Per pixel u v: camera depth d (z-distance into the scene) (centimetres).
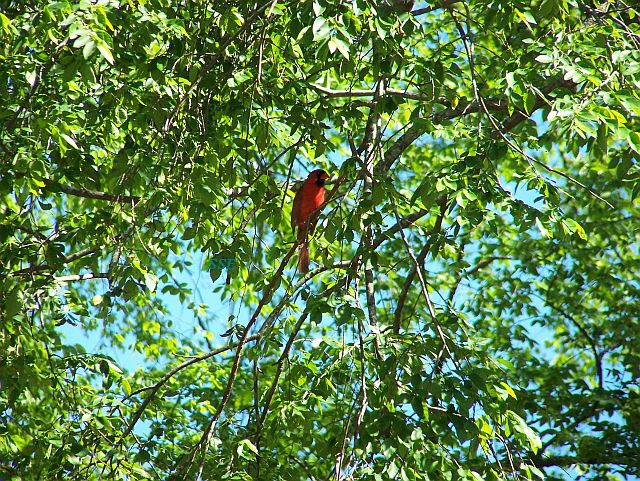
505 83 981
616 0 1113
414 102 1575
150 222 1080
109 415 1221
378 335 945
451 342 938
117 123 1114
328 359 1192
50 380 1238
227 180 1070
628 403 1814
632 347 2023
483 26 1041
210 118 1102
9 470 1237
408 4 1114
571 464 1728
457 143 1948
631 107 855
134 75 1048
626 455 1748
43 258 1212
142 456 1141
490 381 954
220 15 1062
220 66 1088
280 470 1221
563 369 1948
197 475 1023
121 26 1018
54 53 930
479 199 946
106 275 1076
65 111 1052
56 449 1211
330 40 825
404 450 859
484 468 947
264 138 1044
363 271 985
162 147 1034
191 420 1691
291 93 1076
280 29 1091
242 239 1056
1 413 1345
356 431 895
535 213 938
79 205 1828
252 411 1257
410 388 900
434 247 944
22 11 1144
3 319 1117
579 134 844
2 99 1088
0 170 1036
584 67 938
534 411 1770
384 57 957
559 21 1023
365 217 932
